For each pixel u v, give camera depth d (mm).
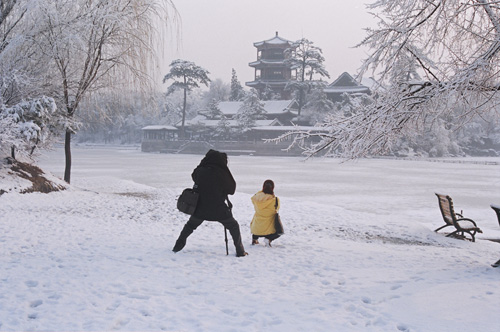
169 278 5367
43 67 17609
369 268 6203
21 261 6094
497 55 6672
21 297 4523
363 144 7355
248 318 4027
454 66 6934
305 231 10875
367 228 11734
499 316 3914
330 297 4652
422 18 6863
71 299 4480
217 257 6645
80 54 17641
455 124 7816
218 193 6676
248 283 5234
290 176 38844
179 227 10328
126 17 17812
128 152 109688
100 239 7977
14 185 14430
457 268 6285
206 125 111000
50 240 7734
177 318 3986
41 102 15789
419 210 18781
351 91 103188
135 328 3730
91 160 63000
